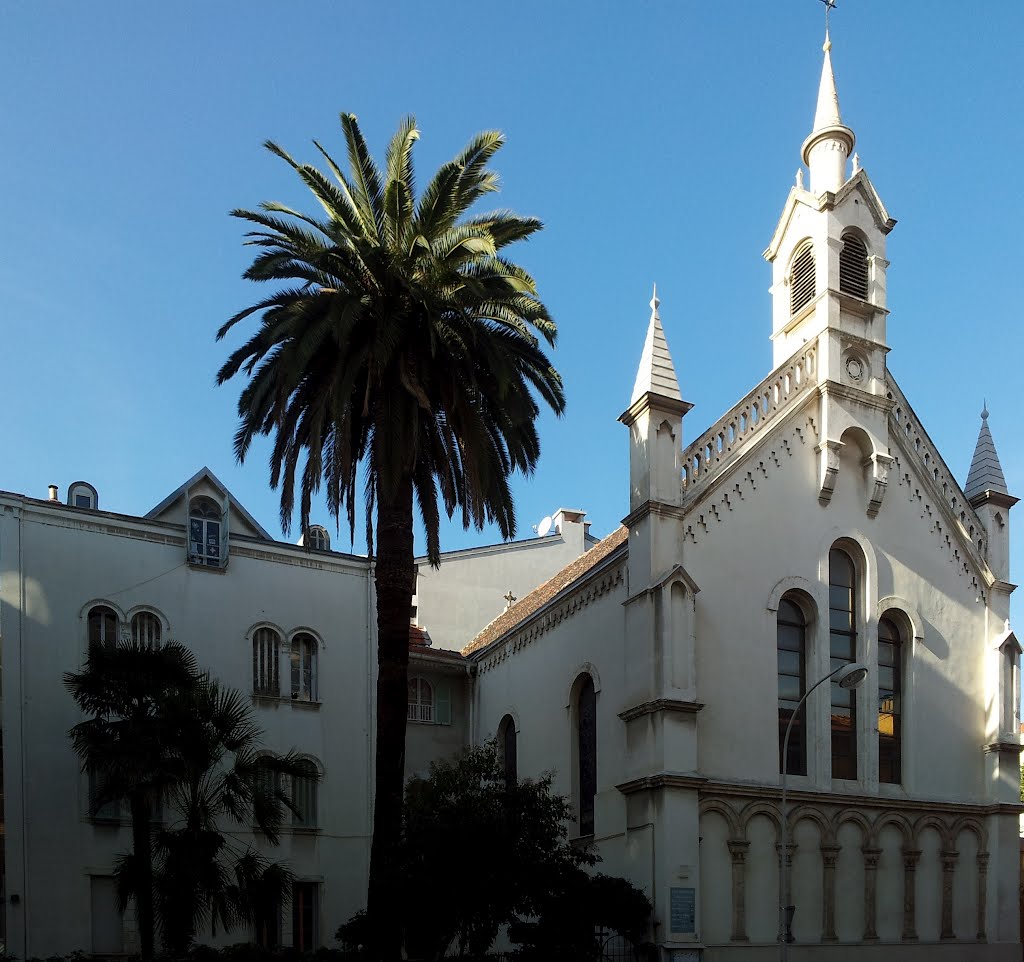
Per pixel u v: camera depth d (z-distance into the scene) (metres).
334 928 38.97
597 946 28.23
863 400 37.31
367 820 40.78
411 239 30.31
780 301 40.00
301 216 30.64
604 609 35.44
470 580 58.75
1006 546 39.34
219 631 39.25
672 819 29.56
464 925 27.89
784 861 27.88
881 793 34.28
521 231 31.67
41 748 34.62
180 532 39.12
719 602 32.75
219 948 33.44
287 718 39.94
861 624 35.72
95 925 34.34
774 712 32.91
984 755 36.78
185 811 30.05
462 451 30.36
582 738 36.84
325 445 32.44
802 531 35.16
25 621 35.22
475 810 27.47
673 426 33.16
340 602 42.28
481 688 46.16
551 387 33.19
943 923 34.12
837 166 40.41
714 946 29.75
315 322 29.08
